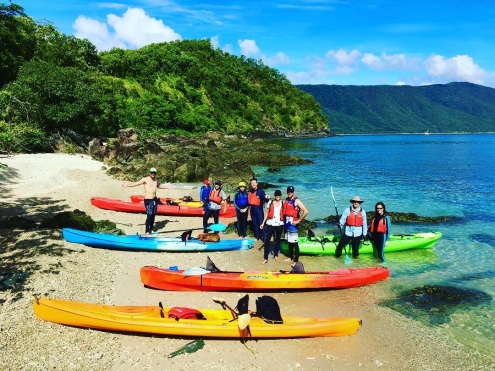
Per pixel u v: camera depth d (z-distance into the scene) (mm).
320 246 11797
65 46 54656
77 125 37062
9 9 42125
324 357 6617
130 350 6473
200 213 16688
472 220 16922
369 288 9562
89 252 10867
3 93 31938
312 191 23906
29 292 8023
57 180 21250
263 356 6547
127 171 26484
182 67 96875
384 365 6473
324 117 139750
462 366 6531
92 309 7039
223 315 7367
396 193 23594
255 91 118188
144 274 8781
